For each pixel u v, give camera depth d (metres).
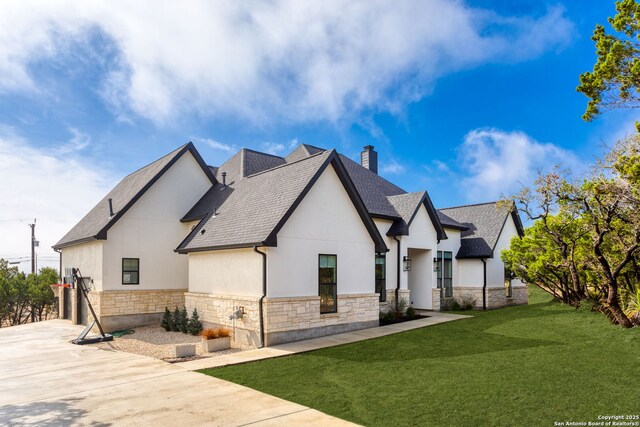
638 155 10.97
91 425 6.41
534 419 5.94
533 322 14.19
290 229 13.20
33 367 10.88
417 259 21.36
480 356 9.91
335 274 14.51
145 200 19.08
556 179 15.55
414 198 20.47
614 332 11.27
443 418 6.12
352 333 14.06
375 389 7.71
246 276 13.21
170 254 19.55
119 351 12.86
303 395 7.59
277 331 12.41
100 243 17.88
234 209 16.25
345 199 15.16
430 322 16.02
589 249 15.09
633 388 6.99
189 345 11.59
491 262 22.98
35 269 39.44
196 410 6.95
